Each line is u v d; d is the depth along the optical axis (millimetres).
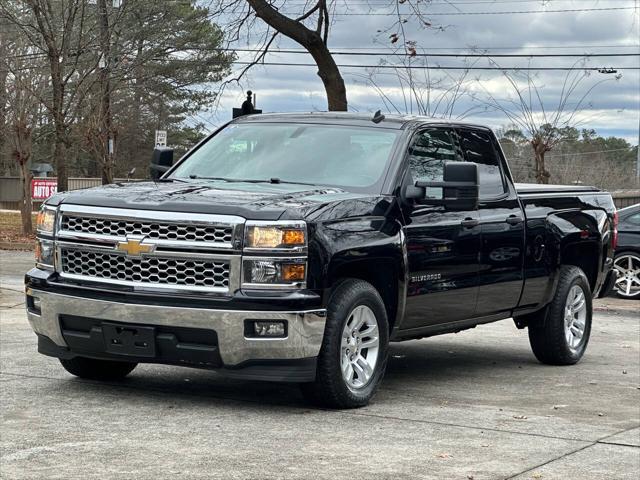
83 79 30812
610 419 7570
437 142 8766
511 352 11180
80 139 34531
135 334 7215
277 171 8398
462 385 8891
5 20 32156
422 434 6758
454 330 8945
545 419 7461
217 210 7094
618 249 17328
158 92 39750
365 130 8586
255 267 7020
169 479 5414
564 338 10172
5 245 27312
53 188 42125
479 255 8844
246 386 8344
